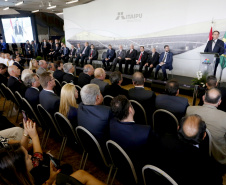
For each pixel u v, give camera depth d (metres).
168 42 6.66
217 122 1.70
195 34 5.95
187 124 1.15
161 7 6.55
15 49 13.84
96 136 1.69
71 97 2.07
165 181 1.00
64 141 2.41
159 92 5.31
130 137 1.39
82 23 9.74
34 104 2.63
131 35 7.74
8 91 3.22
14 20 12.26
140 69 6.64
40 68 3.84
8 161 0.77
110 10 8.24
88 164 2.19
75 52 9.47
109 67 7.86
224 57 4.72
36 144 1.42
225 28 5.31
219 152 1.73
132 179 1.51
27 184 0.84
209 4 5.46
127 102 1.44
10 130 1.88
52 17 16.36
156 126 2.25
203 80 3.67
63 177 0.88
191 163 1.11
